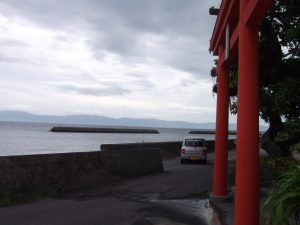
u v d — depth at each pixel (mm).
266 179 14078
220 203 11828
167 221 9891
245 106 7125
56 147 40875
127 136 87375
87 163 15438
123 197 13180
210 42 13531
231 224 9438
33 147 40500
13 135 73062
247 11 6949
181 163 26156
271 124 16250
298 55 14133
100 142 53000
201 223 9734
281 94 12406
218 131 12203
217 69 13000
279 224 4945
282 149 15727
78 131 103250
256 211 7016
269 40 13938
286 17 13055
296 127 12891
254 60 7188
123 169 17484
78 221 9625
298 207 4832
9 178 12109
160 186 15461
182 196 13516
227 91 12164
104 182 15898
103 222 9609
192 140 26312
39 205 11492
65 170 14258
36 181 12969
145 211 11016
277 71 14297
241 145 7129
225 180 12141
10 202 11531
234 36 9117
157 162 20266
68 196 13156
